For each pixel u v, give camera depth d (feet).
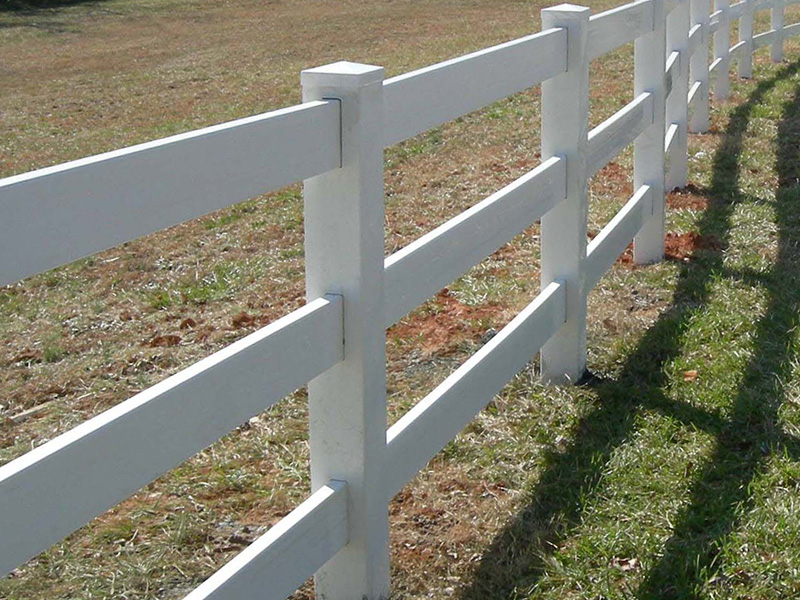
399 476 9.91
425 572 10.30
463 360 15.84
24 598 10.14
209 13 87.45
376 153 8.77
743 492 11.37
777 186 24.84
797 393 13.60
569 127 13.94
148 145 6.68
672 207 23.31
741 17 40.09
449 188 26.71
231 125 7.36
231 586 7.70
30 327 18.49
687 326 16.08
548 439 12.92
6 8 92.53
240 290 19.74
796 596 9.58
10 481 5.76
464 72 10.81
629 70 43.50
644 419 13.19
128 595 10.21
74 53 68.03
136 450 6.64
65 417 14.57
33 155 36.27
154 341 17.24
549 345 14.57
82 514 6.26
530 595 9.86
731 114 33.30
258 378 7.79
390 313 9.64
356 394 8.90
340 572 9.37
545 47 13.08
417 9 82.64
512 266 20.08
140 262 21.95
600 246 15.75
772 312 16.49
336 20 78.07
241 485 12.29
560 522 10.98
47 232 5.92
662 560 10.16
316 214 8.70
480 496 11.77
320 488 9.12
